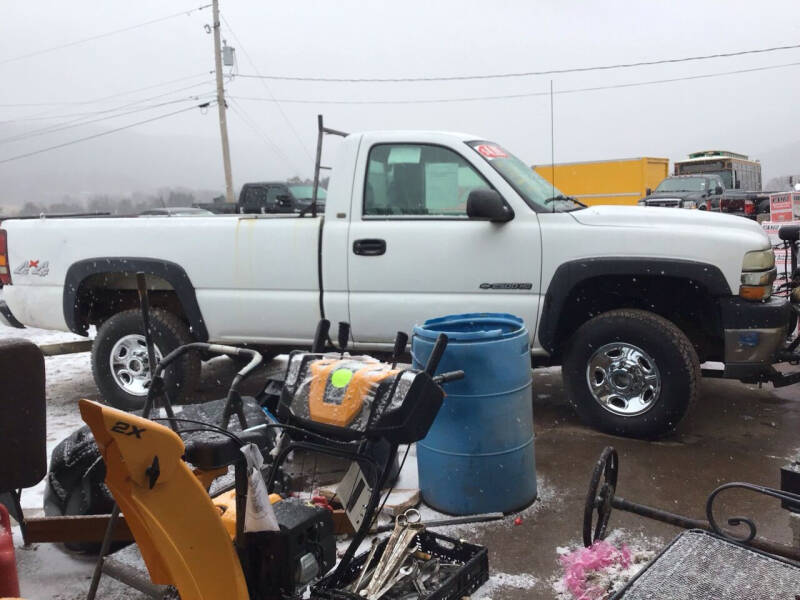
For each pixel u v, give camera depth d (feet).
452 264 16.38
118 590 10.33
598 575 10.07
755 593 7.17
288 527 7.83
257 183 51.93
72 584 10.55
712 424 16.83
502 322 13.21
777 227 34.32
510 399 12.10
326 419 8.41
